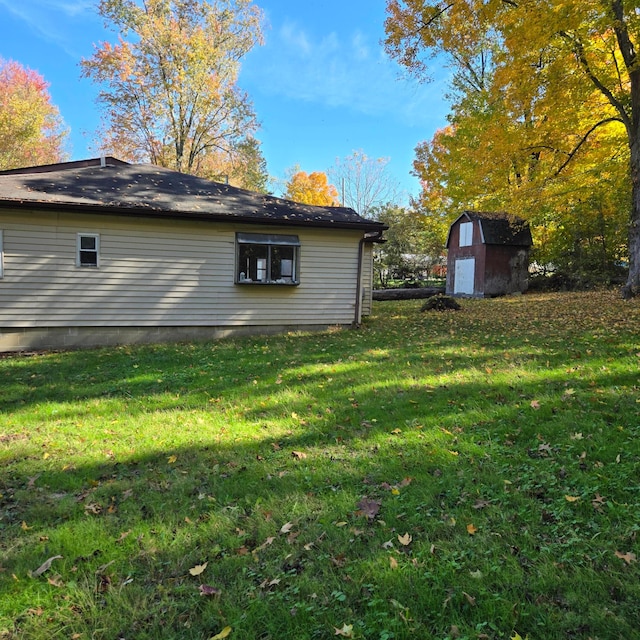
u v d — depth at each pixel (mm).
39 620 1944
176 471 3420
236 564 2279
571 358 6156
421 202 31422
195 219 10000
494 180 17016
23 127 28531
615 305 11938
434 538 2408
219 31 27125
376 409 4602
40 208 8836
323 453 3625
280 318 11016
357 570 2170
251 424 4406
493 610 1855
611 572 2037
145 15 24703
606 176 15883
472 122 19797
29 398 5547
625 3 10414
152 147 27234
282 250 10930
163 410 4973
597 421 3805
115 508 2898
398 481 3080
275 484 3121
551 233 22188
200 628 1873
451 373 5855
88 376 6617
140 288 9875
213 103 26984
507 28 11961
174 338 10219
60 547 2480
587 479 2875
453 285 25344
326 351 8070
